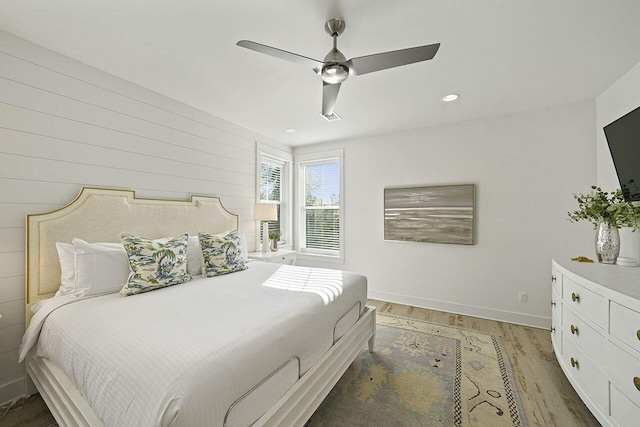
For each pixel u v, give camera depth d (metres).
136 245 2.01
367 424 1.65
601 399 1.51
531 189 3.08
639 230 2.09
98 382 1.07
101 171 2.30
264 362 1.21
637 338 1.26
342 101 2.88
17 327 1.88
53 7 1.58
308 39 1.87
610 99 2.51
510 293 3.20
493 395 1.91
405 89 2.59
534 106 2.98
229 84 2.54
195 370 0.98
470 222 3.36
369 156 4.12
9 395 1.84
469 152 3.41
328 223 4.57
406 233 3.79
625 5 1.53
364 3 1.53
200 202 3.08
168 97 2.81
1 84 1.80
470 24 1.71
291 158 4.76
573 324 1.83
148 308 1.58
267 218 3.72
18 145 1.88
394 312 3.55
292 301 1.72
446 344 2.67
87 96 2.22
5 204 1.83
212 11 1.61
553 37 1.82
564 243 2.94
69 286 1.90
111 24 1.74
